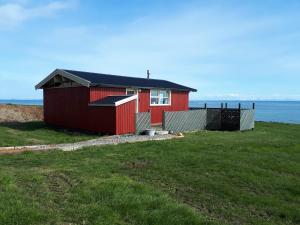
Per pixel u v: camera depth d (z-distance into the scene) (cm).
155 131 2011
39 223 592
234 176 986
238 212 735
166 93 2634
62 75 2292
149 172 998
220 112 2467
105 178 902
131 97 2042
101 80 2233
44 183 843
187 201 786
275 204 785
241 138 1855
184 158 1180
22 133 1961
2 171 950
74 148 1414
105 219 627
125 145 1472
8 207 638
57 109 2444
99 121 2055
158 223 631
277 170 1095
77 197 735
